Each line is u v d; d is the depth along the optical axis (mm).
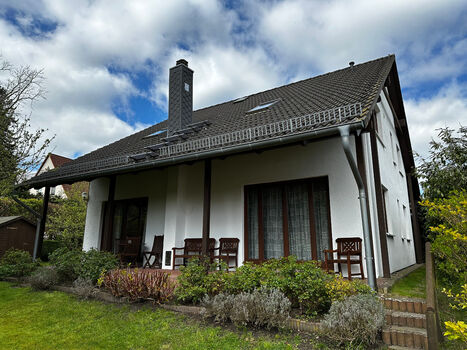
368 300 3977
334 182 7051
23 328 4789
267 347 3736
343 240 6406
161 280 5691
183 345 3961
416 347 3633
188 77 10914
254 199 8203
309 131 5137
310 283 4418
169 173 9562
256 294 4504
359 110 5109
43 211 10141
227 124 8852
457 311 4879
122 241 9688
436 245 5227
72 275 7312
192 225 9125
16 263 8828
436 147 8555
